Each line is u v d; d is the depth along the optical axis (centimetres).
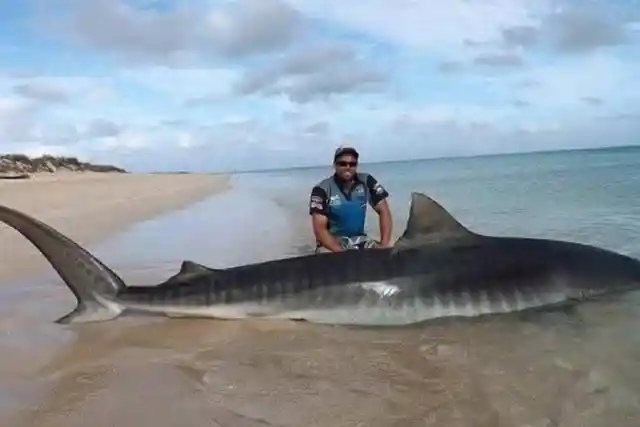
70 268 331
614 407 210
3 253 549
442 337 295
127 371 253
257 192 1831
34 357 272
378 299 321
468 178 2073
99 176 3831
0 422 205
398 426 201
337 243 418
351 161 422
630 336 283
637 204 840
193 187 2128
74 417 209
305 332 307
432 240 345
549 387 229
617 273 346
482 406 215
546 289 330
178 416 209
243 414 211
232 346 286
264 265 341
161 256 560
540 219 758
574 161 2980
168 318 331
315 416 209
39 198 1309
